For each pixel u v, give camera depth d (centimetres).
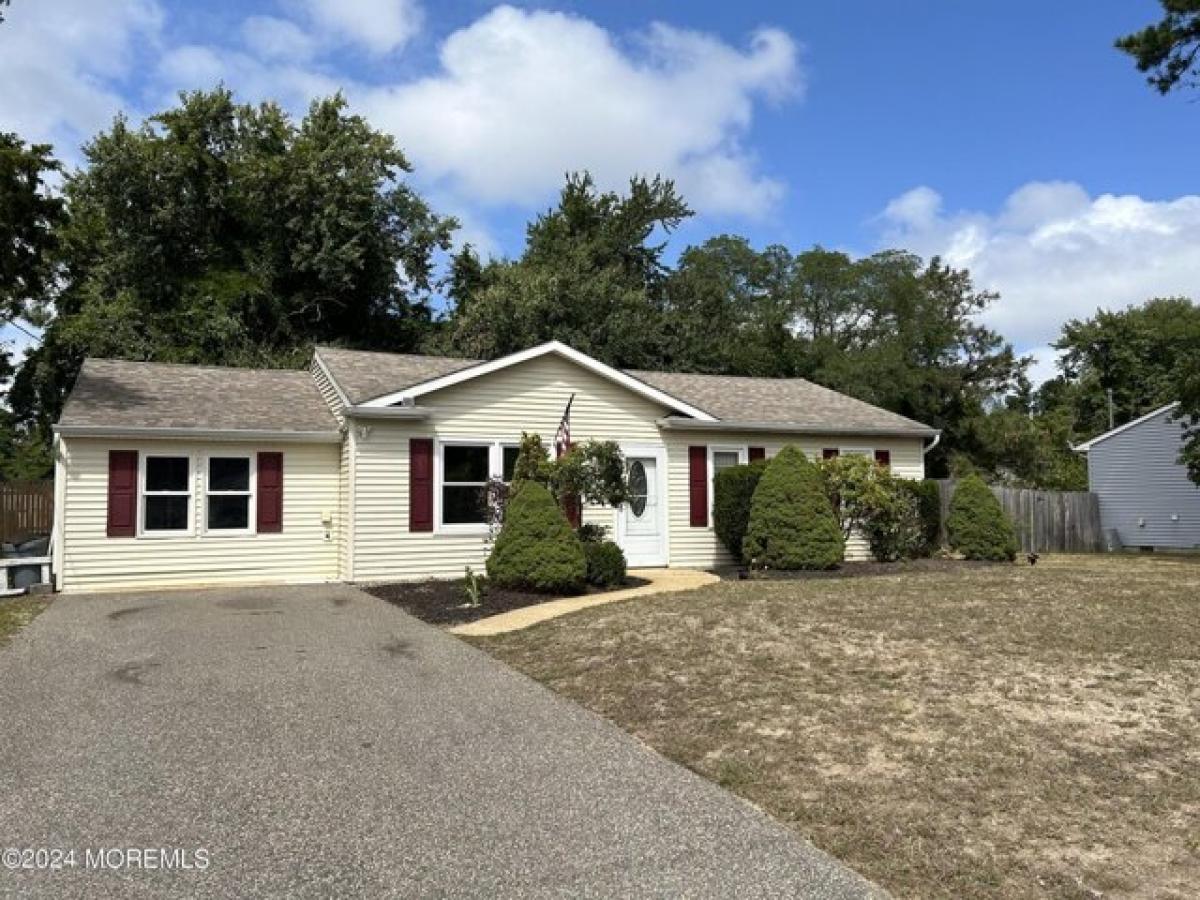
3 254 1688
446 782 525
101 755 564
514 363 1634
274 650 902
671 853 431
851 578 1383
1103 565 1767
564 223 3903
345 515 1552
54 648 907
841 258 4934
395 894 383
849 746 593
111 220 2797
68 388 2794
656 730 636
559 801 497
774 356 3897
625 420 1761
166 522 1486
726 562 1844
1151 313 5347
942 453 3909
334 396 1656
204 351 2703
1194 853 439
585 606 1128
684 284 3947
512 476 1504
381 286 3219
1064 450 4353
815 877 408
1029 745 592
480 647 926
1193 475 2325
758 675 760
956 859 431
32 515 1614
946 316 4209
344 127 3155
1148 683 730
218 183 2889
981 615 988
